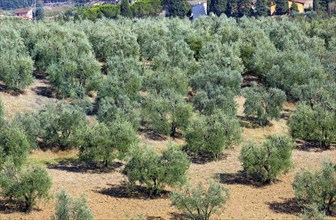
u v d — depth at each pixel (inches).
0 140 1540.4
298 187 1314.0
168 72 2442.2
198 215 1201.4
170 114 2092.8
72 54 2532.0
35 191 1283.2
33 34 2783.0
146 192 1429.6
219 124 1819.6
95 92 2469.2
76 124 1872.5
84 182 1498.5
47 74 2605.8
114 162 1744.6
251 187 1505.9
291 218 1247.5
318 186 1286.9
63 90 2313.0
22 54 2472.9
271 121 2322.8
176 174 1398.9
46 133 1850.4
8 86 2265.0
